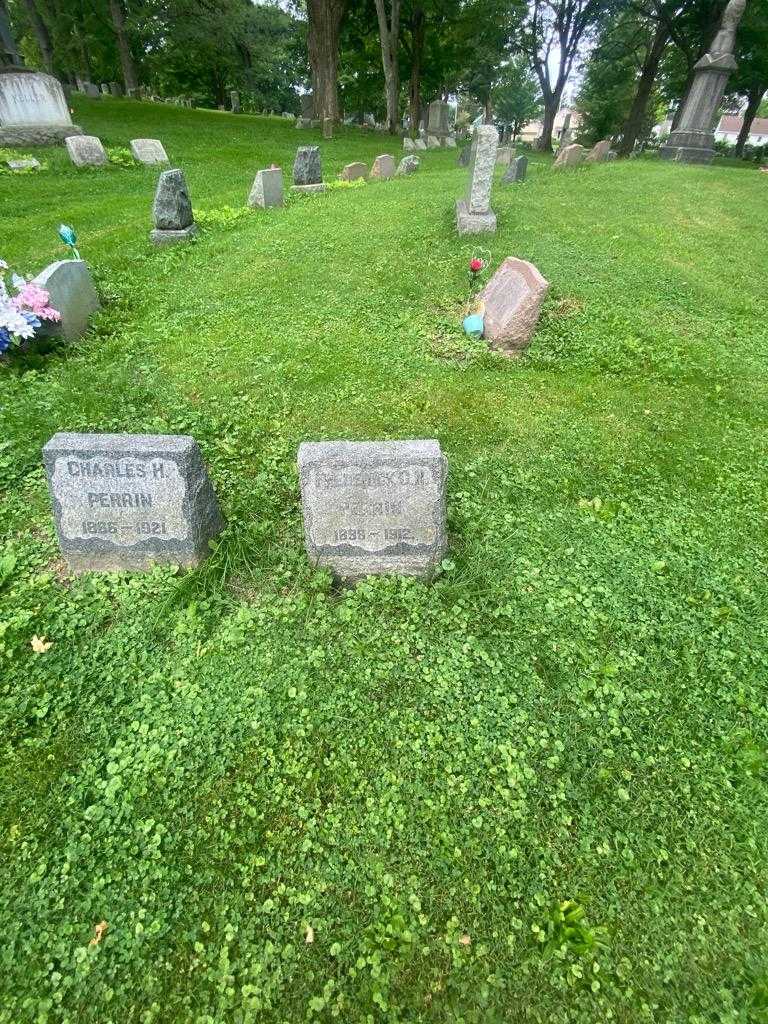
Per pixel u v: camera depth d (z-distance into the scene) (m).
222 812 3.06
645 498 5.34
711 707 3.64
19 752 3.26
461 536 4.72
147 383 6.69
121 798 3.09
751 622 4.20
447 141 33.47
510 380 7.03
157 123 26.41
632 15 35.97
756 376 7.41
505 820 3.06
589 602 4.24
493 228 10.86
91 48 40.50
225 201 14.61
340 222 11.79
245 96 52.53
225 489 5.15
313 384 6.75
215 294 9.00
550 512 5.11
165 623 3.95
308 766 3.26
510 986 2.54
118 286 9.31
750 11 28.73
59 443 3.91
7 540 4.55
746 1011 2.49
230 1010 2.45
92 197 15.36
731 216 13.09
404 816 3.06
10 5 33.53
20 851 2.88
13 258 10.55
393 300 8.69
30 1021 2.40
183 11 33.62
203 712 3.47
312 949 2.62
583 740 3.42
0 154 16.95
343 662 3.78
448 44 36.06
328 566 4.33
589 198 13.68
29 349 7.12
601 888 2.84
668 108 56.00
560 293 8.91
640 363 7.56
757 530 5.06
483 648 3.89
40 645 3.78
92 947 2.59
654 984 2.56
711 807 3.15
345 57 39.75
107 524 4.10
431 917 2.73
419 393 6.61
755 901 2.82
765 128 75.12
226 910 2.73
